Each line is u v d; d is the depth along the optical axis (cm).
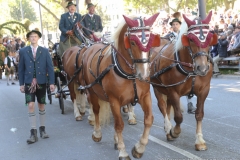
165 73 491
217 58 1259
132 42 368
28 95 546
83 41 743
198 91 467
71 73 675
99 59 446
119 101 413
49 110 827
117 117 416
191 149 470
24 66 548
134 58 371
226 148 464
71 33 748
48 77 560
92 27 762
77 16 781
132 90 404
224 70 1354
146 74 365
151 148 483
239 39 1198
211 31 446
